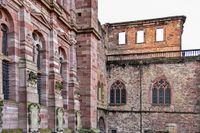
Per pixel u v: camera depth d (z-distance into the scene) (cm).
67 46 2708
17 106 1742
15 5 1756
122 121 4575
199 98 4222
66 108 2609
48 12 2248
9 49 1744
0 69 1580
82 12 2972
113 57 4772
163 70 4466
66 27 2684
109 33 5212
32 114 1794
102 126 4409
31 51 1880
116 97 4669
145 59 4559
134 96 4566
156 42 4969
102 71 4391
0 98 1507
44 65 2184
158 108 4431
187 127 4259
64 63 2664
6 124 1619
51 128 2188
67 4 2734
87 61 2925
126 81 4619
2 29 1706
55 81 2233
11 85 1736
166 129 4359
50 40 2269
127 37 5138
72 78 2727
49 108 2202
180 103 4331
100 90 4234
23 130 1741
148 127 4441
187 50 4469
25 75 1770
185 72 4347
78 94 2778
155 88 4500
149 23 5009
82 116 2881
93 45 3019
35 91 1866
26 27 1836
